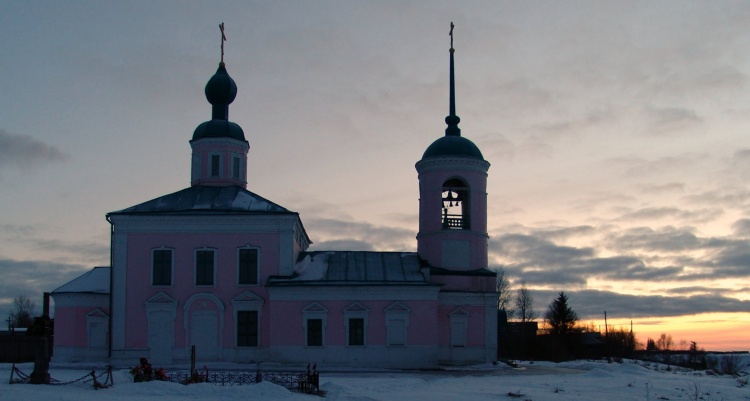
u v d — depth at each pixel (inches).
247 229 2057.1
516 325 4227.4
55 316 2103.8
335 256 2174.0
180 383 1262.3
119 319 2018.9
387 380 1507.1
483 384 1494.8
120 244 2054.6
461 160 2175.2
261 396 1156.5
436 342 1999.3
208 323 2018.9
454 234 2161.7
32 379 1205.7
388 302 2017.7
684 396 1337.4
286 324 1994.3
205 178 2250.2
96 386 1167.0
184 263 2042.3
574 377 1720.0
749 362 3080.7
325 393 1252.5
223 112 2347.4
